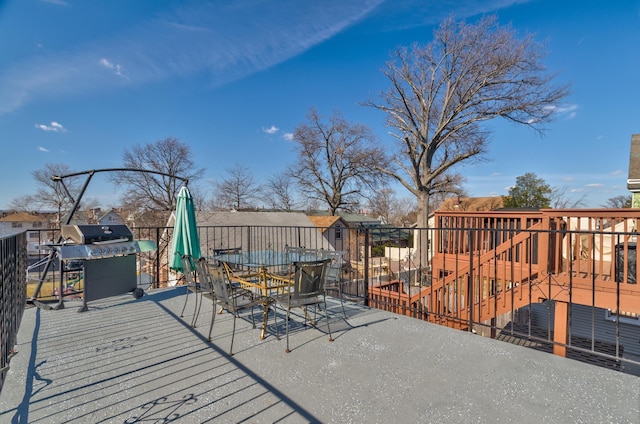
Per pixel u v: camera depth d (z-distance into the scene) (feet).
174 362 7.86
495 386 6.77
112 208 84.84
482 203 86.74
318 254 13.30
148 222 77.00
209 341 9.22
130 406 6.01
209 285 10.07
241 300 12.40
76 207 13.16
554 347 14.42
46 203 76.84
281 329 10.28
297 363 7.80
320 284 9.59
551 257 15.21
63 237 13.23
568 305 14.23
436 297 19.22
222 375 7.20
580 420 5.62
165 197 77.71
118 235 13.17
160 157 76.64
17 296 9.04
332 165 82.64
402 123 58.08
